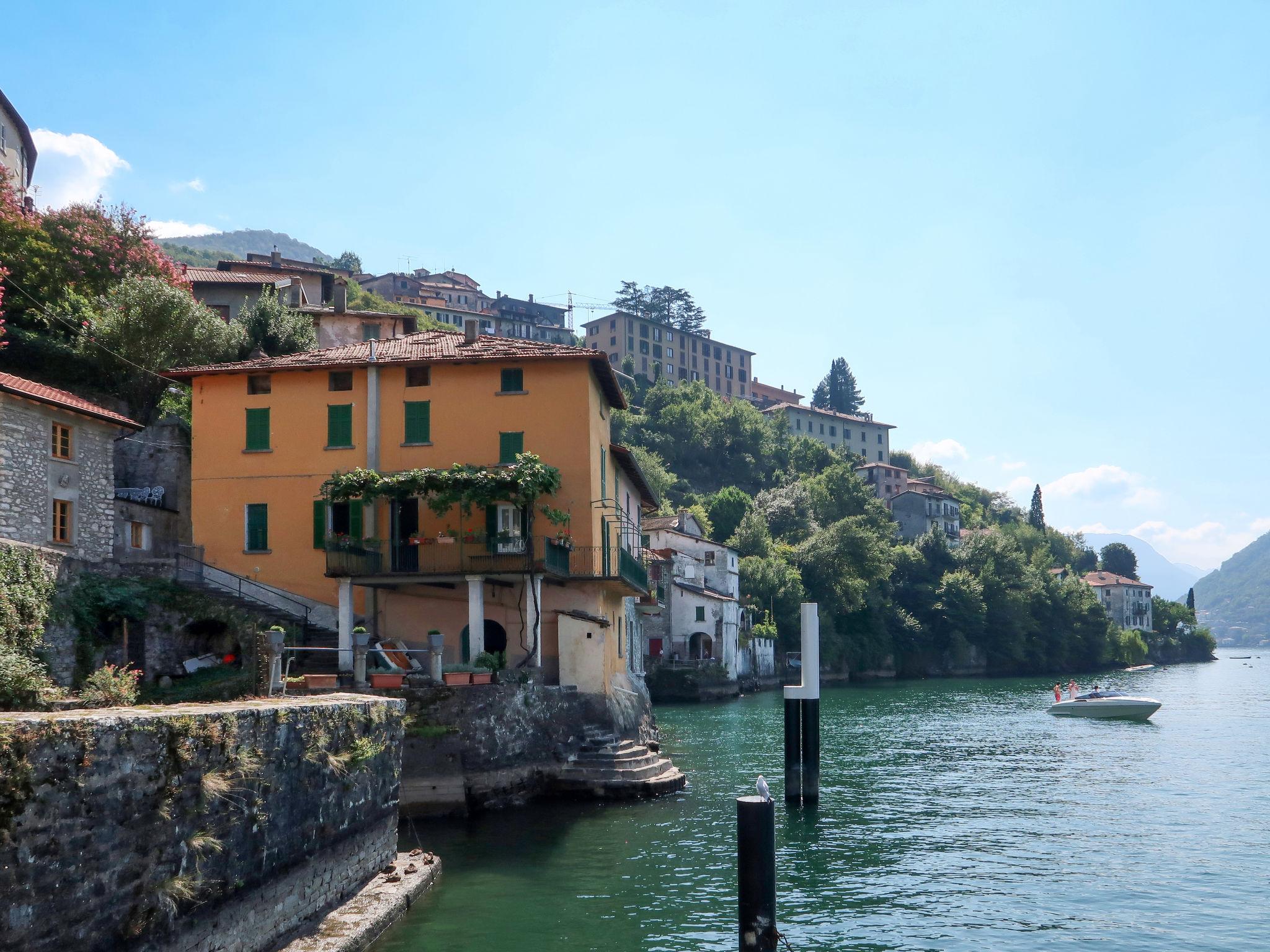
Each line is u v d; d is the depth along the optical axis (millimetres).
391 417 38031
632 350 190625
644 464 123250
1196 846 27641
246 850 14930
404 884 20734
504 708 30578
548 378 37625
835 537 117188
